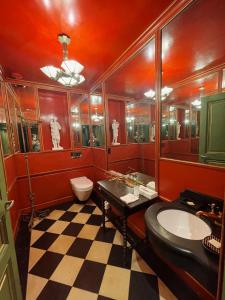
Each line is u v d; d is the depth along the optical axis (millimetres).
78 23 1279
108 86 2354
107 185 1885
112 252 1646
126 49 1678
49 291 1246
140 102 1854
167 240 809
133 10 1179
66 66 1532
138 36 1480
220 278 601
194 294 1171
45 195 2732
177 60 1347
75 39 1489
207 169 1104
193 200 1163
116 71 2020
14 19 1203
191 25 1197
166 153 1450
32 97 2713
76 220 2293
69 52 1707
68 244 1785
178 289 1222
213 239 776
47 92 2908
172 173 1387
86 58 1854
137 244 1669
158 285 1265
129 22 1301
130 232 1915
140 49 1543
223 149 1037
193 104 1236
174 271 1353
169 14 1210
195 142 1204
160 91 1434
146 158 1814
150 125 1714
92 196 3146
